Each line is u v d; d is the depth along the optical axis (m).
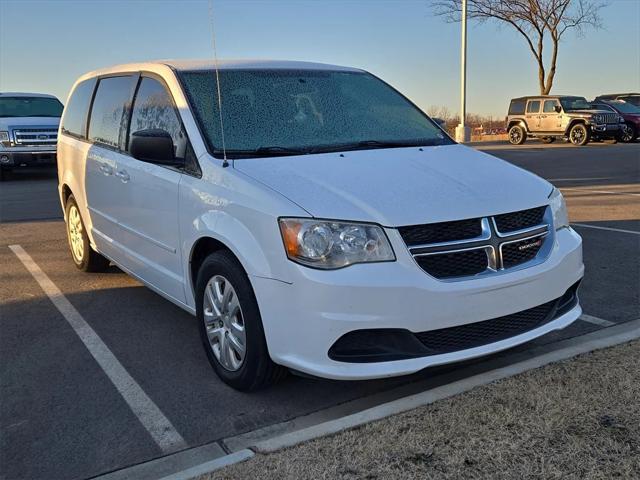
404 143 4.34
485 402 3.18
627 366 3.54
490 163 4.11
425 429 2.96
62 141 6.43
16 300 5.50
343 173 3.58
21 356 4.27
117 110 5.13
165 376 3.93
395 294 3.06
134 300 5.46
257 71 4.58
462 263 3.25
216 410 3.47
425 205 3.27
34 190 13.27
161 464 2.96
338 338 3.07
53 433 3.26
